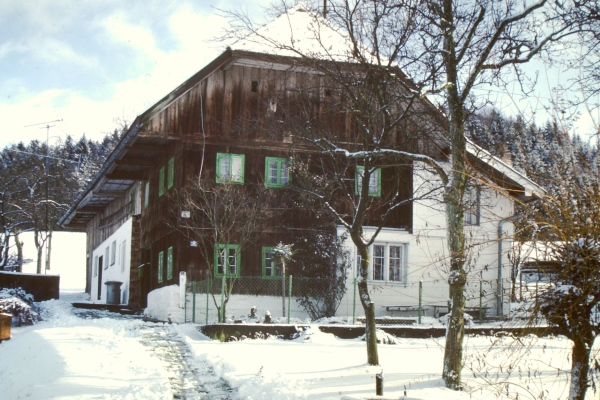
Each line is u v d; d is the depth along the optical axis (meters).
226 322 22.27
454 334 11.72
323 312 25.69
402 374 12.88
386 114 12.95
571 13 11.66
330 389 11.36
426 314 26.78
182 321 24.25
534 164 8.09
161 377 12.12
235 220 25.59
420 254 27.14
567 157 7.88
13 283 30.73
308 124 15.05
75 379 11.61
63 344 15.47
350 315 25.83
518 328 8.41
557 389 11.94
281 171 26.94
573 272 7.55
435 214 26.80
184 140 26.36
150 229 31.38
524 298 8.02
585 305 7.64
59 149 92.19
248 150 26.81
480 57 11.97
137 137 26.30
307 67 15.13
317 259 25.98
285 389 11.09
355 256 26.28
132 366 13.14
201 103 26.62
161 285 28.38
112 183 36.34
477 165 9.51
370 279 26.52
